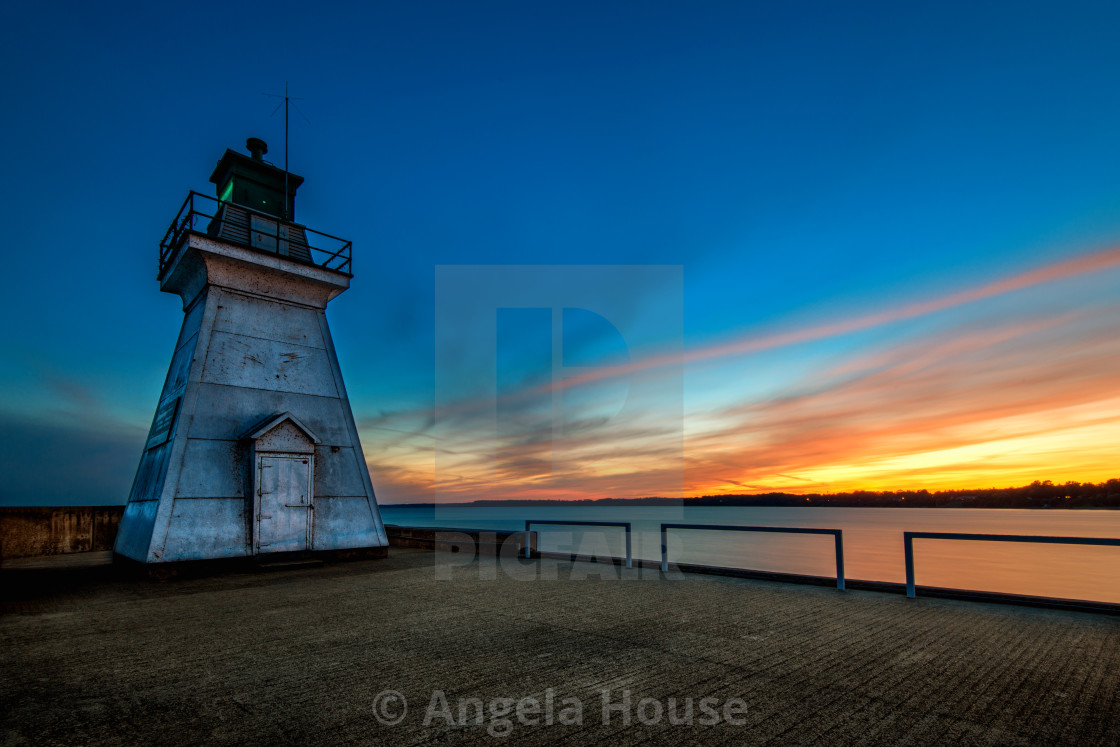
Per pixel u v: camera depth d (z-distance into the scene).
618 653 4.97
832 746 3.15
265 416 11.99
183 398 11.10
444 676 4.40
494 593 7.98
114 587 9.02
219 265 12.28
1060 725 3.41
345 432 13.12
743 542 50.56
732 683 4.18
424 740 3.27
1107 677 4.24
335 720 3.58
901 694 3.93
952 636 5.42
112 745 3.25
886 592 7.69
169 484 10.38
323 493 12.21
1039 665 4.53
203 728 3.47
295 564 11.10
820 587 8.16
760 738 3.26
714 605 6.98
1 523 13.45
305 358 13.09
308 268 13.17
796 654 4.88
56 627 6.21
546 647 5.18
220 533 10.63
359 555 12.26
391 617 6.51
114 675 4.51
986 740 3.22
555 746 3.18
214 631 5.95
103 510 15.20
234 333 12.18
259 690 4.14
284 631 5.91
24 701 3.96
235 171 14.53
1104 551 41.41
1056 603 6.52
